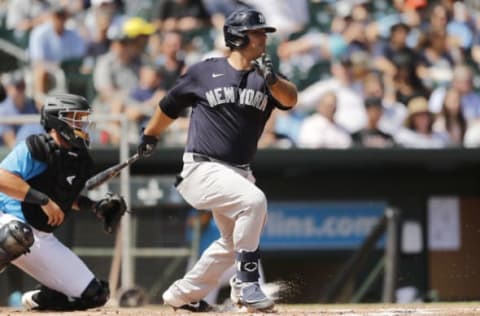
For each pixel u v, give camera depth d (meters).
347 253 50.28
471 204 51.31
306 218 50.12
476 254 50.91
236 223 24.00
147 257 43.25
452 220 51.09
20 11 49.03
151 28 48.31
